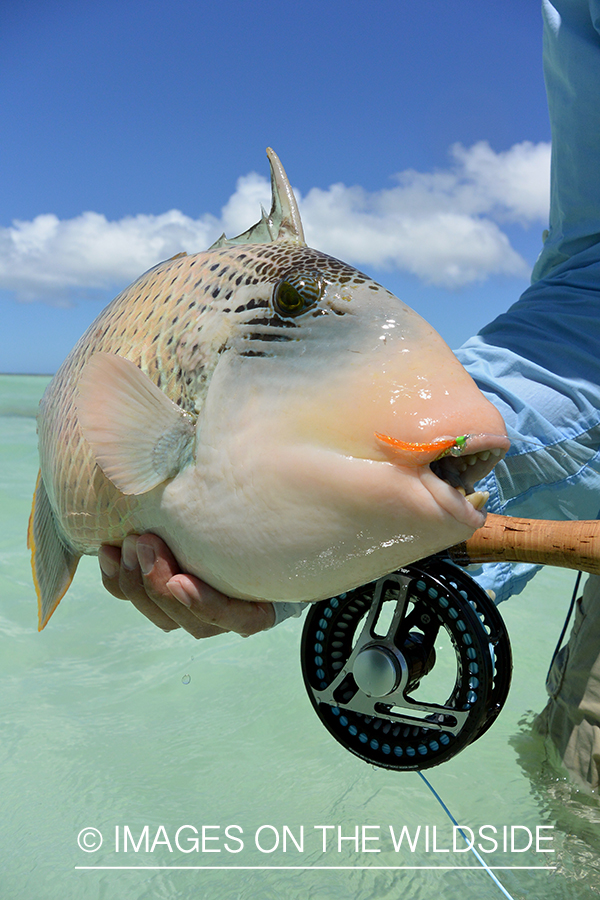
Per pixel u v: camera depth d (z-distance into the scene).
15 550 4.24
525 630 3.05
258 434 1.02
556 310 1.94
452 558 1.29
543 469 1.74
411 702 1.18
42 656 2.88
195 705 2.46
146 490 1.13
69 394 1.44
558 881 1.54
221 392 1.09
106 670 2.76
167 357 1.19
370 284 1.07
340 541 0.98
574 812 1.79
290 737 2.23
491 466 1.01
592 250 2.02
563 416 1.76
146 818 1.82
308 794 1.91
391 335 1.00
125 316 1.34
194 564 1.18
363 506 0.95
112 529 1.34
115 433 1.12
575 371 1.81
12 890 1.56
